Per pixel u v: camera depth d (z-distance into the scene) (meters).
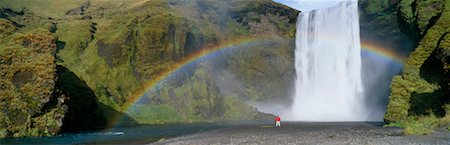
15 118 46.41
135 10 100.06
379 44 84.94
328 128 44.72
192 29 97.06
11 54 50.22
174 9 102.81
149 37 86.44
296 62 110.62
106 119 69.38
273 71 105.00
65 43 83.75
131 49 85.31
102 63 80.88
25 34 54.06
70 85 63.75
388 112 48.34
